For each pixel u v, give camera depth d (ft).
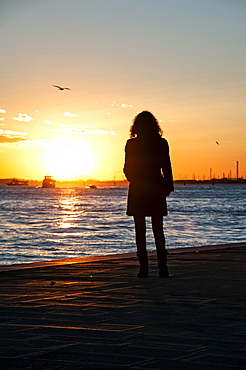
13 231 123.95
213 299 19.52
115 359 12.17
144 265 25.36
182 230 118.32
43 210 239.09
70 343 13.58
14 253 79.56
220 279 24.34
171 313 17.15
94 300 19.53
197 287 22.21
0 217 184.85
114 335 14.34
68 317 16.69
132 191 25.53
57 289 22.07
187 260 31.65
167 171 25.48
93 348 13.11
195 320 16.10
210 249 38.17
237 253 35.32
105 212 217.77
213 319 16.22
